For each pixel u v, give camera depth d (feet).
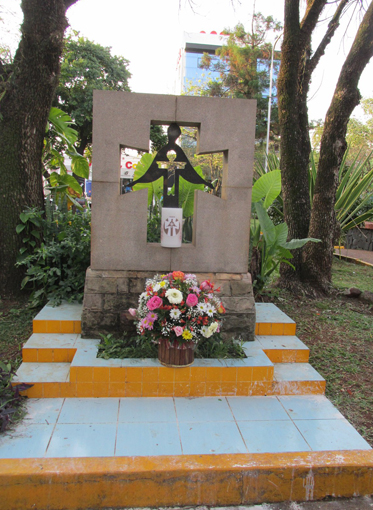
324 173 18.85
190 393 10.33
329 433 9.07
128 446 8.23
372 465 8.06
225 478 7.69
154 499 7.58
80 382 9.92
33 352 10.79
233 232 11.98
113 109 11.24
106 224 11.59
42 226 15.88
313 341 14.44
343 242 38.75
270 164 26.63
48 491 7.34
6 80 15.92
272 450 8.35
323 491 7.98
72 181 21.12
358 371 12.34
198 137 11.96
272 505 7.80
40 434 8.48
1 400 9.02
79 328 12.00
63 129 19.44
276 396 10.62
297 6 17.87
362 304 18.63
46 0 14.42
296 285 19.60
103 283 11.66
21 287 15.05
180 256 11.93
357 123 80.48
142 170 17.37
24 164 15.56
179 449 8.23
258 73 63.87
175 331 9.50
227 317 12.07
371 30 17.15
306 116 20.58
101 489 7.44
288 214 20.15
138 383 10.11
